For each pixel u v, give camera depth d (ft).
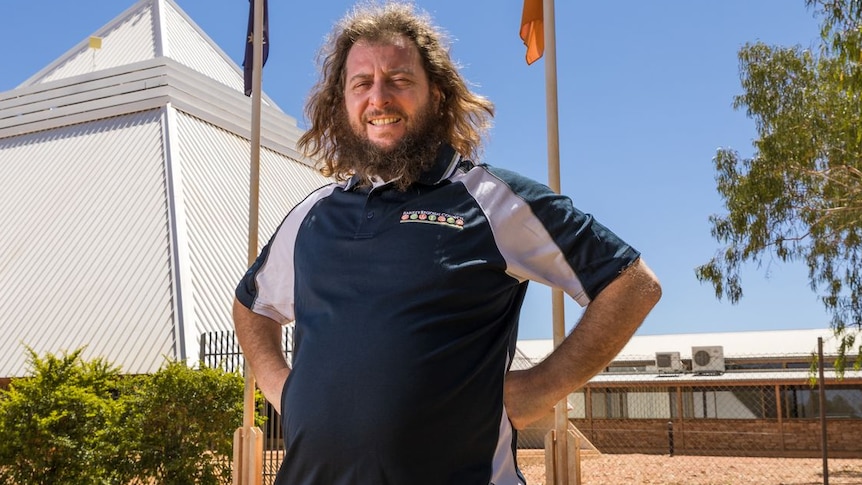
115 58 110.22
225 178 90.53
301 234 7.22
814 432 96.32
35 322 69.05
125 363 61.52
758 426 98.78
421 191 6.61
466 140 7.96
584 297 6.41
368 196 6.77
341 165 7.79
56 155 93.76
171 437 34.53
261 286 7.83
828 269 54.60
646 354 126.82
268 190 96.43
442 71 7.44
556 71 17.84
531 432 63.62
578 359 6.24
